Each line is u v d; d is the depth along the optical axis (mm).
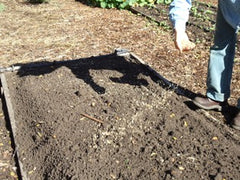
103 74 2742
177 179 1633
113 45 3547
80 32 3977
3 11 4934
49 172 1770
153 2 5215
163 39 3691
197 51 3312
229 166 1712
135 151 1833
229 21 1870
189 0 1808
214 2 5254
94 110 2211
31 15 4719
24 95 2475
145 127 2016
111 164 1755
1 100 2533
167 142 1885
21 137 2066
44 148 1929
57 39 3758
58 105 2289
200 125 2020
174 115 2115
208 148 1837
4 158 1948
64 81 2631
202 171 1681
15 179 1808
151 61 3100
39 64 2957
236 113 2084
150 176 1661
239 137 1947
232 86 2592
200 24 4156
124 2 4891
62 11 4895
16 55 3322
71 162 1773
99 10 4922
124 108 2201
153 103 2254
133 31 3977
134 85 2537
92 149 1854
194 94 2467
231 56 2088
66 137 1967
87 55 3291
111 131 1987
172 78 2740
